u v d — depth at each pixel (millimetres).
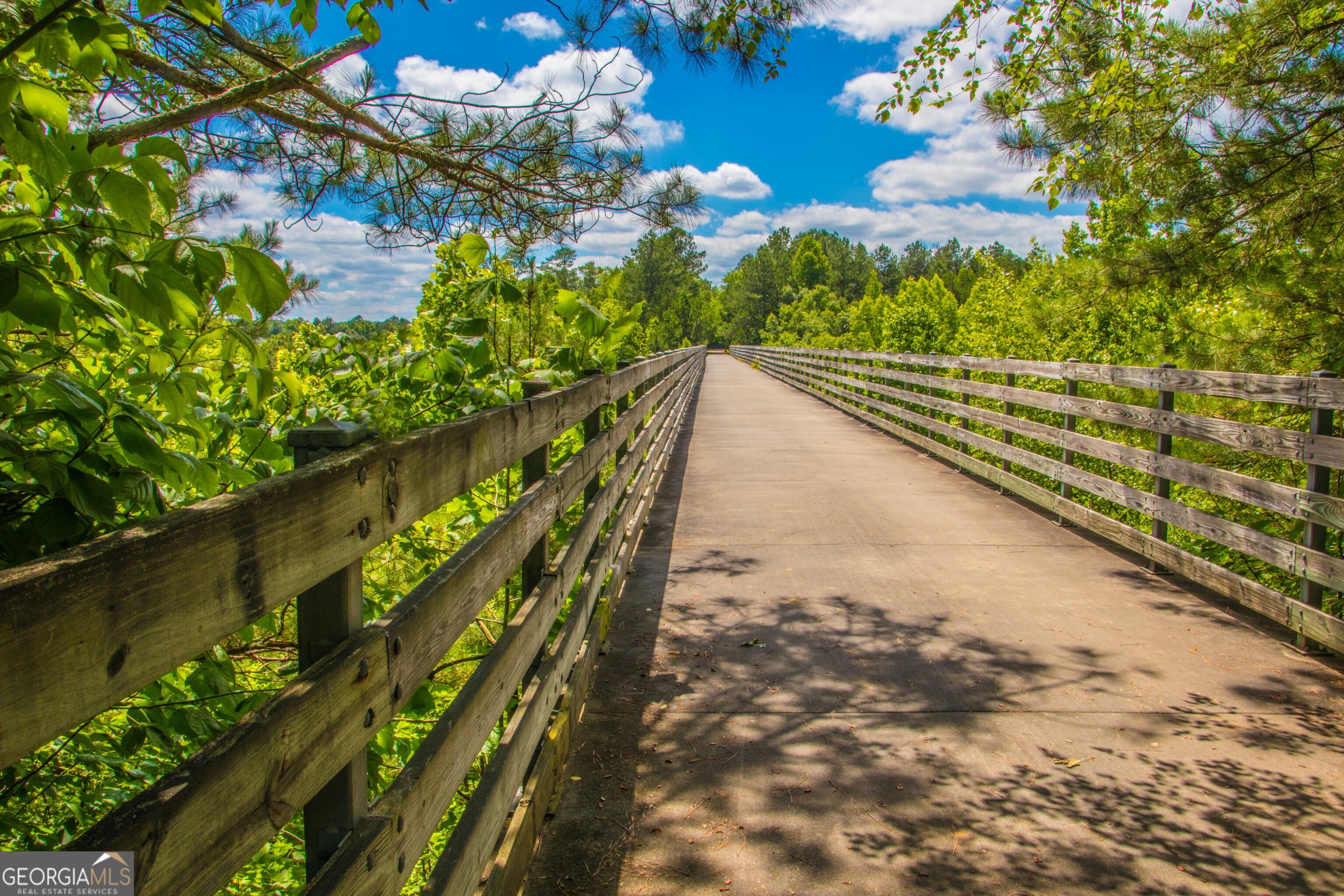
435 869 1627
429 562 3486
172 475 1673
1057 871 2412
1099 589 5008
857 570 5457
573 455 3439
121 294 1395
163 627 848
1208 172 5902
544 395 2877
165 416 1960
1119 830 2605
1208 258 6156
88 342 1889
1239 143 5629
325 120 4098
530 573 2740
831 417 15836
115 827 752
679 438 12422
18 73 1619
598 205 4551
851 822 2662
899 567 5504
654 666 3893
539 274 4504
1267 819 2656
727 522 6812
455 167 4191
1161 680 3701
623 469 5008
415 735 3062
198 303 1472
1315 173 5586
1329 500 3748
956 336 17953
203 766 878
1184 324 6555
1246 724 3291
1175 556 5051
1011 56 6375
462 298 3588
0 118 1370
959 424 10539
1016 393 7617
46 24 1487
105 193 1462
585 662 3523
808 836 2584
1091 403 6137
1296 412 5355
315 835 1269
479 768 3344
